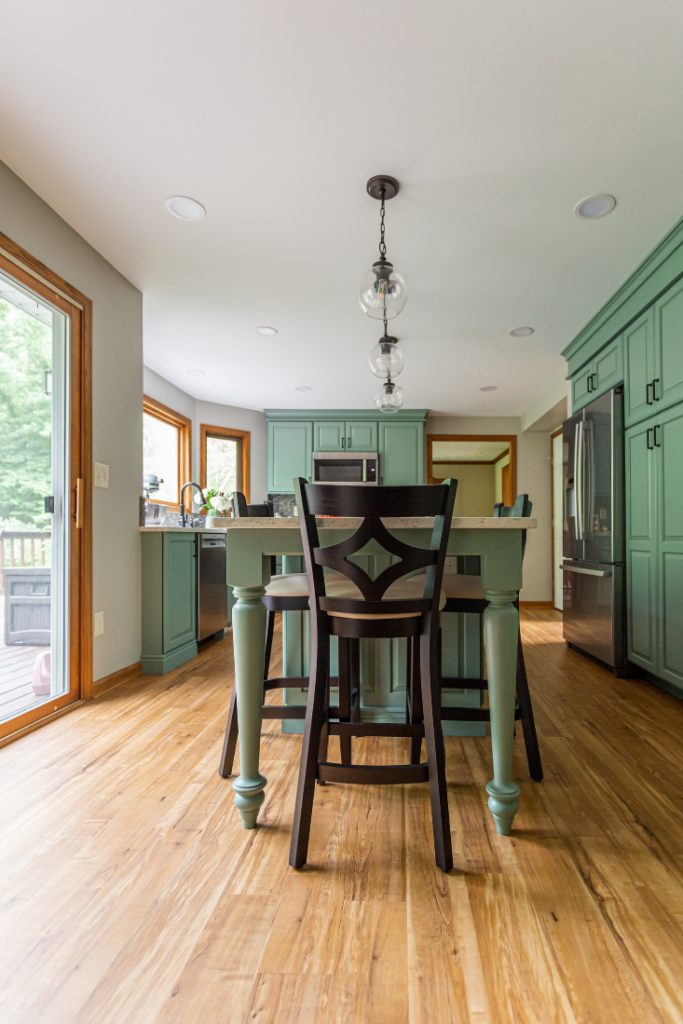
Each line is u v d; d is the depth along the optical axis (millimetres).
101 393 2580
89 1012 812
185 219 2260
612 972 886
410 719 1705
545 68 1476
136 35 1387
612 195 2059
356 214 2203
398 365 2627
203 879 1136
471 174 1936
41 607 2172
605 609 2975
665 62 1453
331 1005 824
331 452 5387
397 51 1425
